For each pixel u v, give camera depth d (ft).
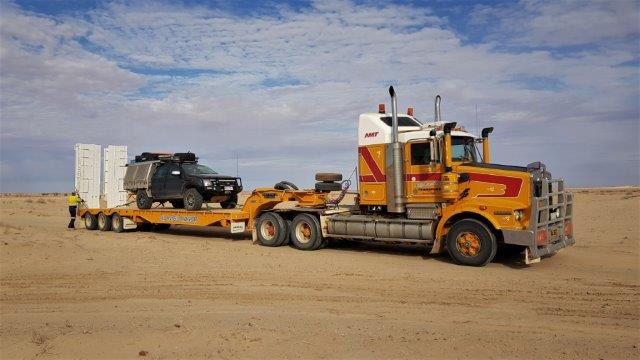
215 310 25.08
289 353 18.19
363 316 23.77
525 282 31.78
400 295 28.53
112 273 35.70
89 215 70.49
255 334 20.53
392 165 42.55
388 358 17.66
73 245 49.96
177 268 37.52
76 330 21.58
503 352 18.33
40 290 30.60
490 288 30.17
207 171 61.36
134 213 63.72
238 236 60.95
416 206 41.57
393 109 42.06
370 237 43.98
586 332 21.09
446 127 39.50
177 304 26.63
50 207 137.39
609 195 122.42
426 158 41.11
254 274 35.09
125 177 67.46
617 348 18.83
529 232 35.53
